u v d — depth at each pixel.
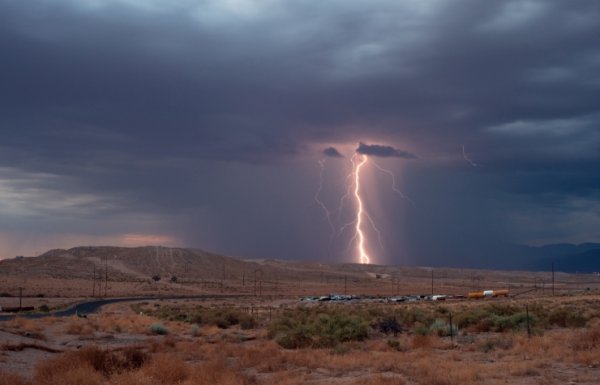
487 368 22.14
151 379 18.55
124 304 116.50
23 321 45.19
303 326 39.09
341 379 21.08
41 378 18.92
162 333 46.62
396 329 42.75
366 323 41.88
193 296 163.25
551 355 25.64
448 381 19.39
